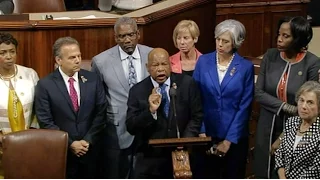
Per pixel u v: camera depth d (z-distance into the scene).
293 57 10.10
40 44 12.13
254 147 10.80
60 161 9.36
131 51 10.70
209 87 10.10
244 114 10.13
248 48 16.12
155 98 9.35
